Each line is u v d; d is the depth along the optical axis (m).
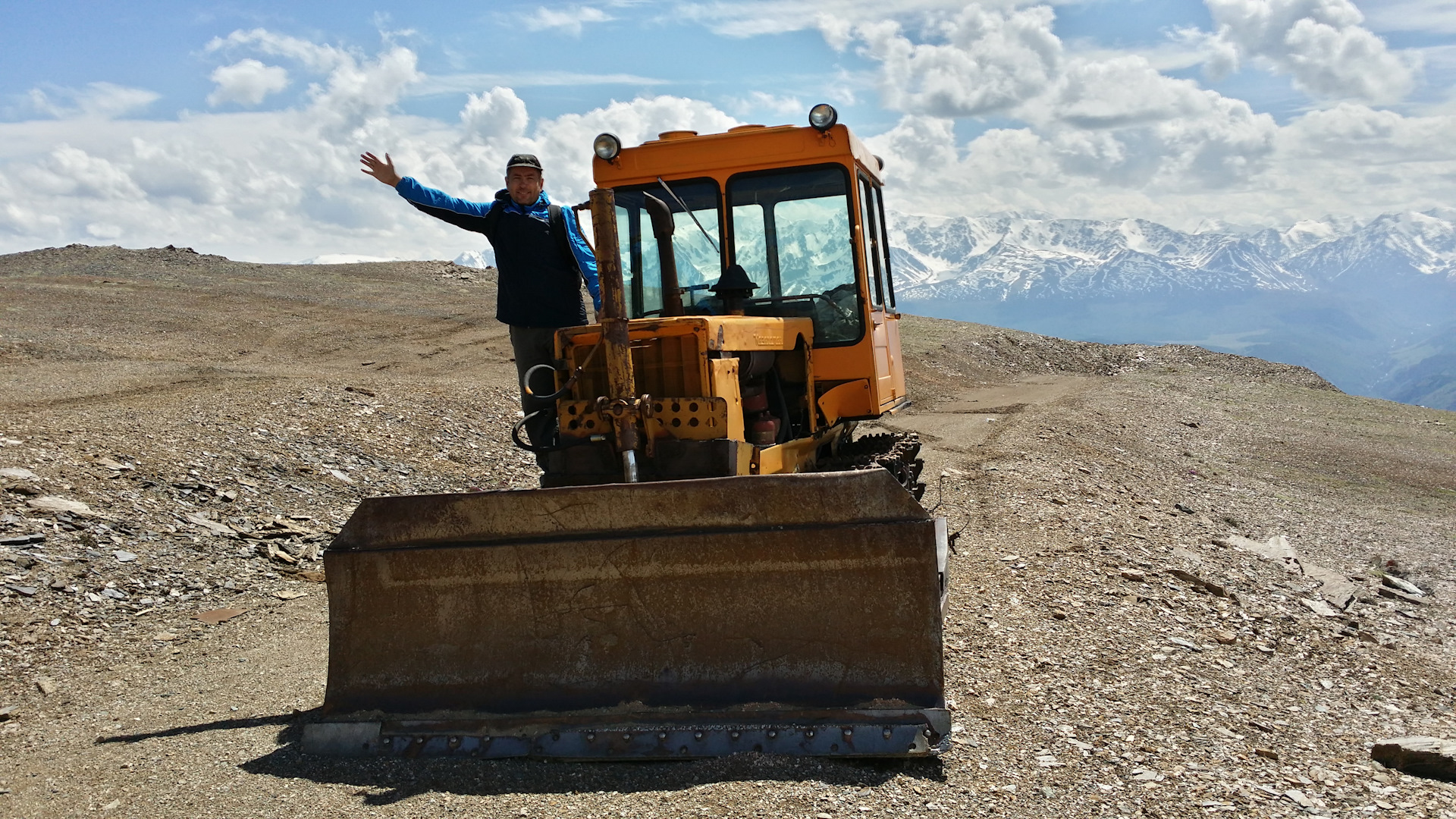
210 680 5.57
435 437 12.81
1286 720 5.34
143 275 32.28
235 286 30.86
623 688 4.34
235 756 4.34
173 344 21.53
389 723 4.38
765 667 4.32
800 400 6.91
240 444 10.67
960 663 5.61
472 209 5.95
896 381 8.55
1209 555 9.70
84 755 4.48
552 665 4.40
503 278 6.04
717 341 5.21
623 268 7.27
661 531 4.39
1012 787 4.10
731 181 7.16
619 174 7.25
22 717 5.09
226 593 7.39
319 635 6.44
